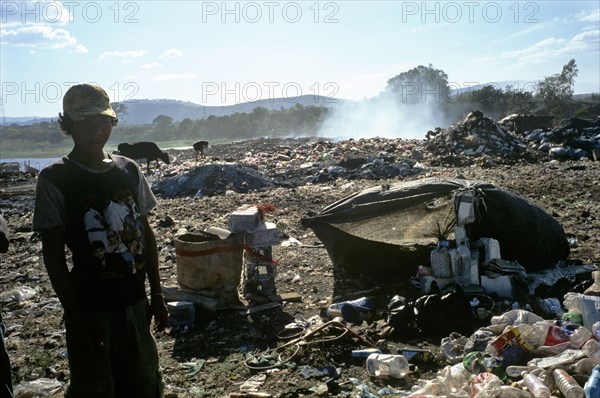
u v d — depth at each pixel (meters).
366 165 21.34
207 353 5.16
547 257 6.82
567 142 25.58
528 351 4.32
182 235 6.31
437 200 6.79
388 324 5.43
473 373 4.09
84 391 2.76
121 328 2.82
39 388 4.47
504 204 6.56
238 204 14.94
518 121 33.97
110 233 2.73
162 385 3.10
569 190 14.59
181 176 19.31
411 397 3.73
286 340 5.33
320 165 22.78
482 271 6.23
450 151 25.00
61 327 6.14
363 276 7.23
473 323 5.39
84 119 2.65
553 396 3.59
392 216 6.95
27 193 22.20
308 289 7.02
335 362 4.82
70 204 2.67
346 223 7.12
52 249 2.62
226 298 6.16
